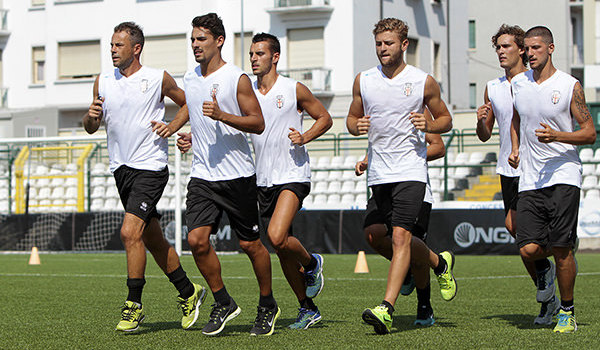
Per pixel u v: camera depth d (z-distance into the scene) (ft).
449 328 58.13
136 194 57.06
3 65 341.21
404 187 56.65
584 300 77.56
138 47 58.29
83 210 205.98
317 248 172.14
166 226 181.27
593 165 197.57
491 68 406.41
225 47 308.19
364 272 117.91
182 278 57.98
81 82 324.80
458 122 282.56
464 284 96.43
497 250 159.74
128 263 56.59
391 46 56.24
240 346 49.93
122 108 57.67
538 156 57.00
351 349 48.21
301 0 297.94
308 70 296.30
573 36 436.76
